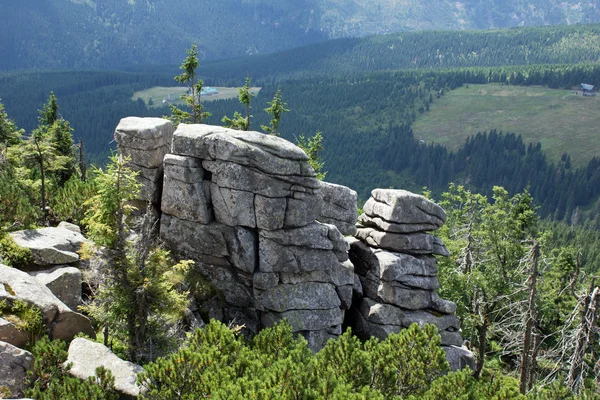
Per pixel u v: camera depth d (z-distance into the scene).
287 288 29.00
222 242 28.53
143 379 17.20
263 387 16.64
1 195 28.62
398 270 31.91
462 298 47.97
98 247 22.66
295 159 28.08
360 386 19.67
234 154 27.33
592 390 24.06
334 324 29.97
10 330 19.64
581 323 28.17
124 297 21.53
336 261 30.05
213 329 19.75
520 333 36.41
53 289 23.75
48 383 17.72
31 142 34.09
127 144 29.17
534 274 33.72
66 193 33.59
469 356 32.50
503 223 59.00
